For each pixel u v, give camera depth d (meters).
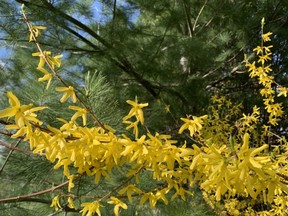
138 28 4.49
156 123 3.07
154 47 4.33
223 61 4.66
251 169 0.83
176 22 4.43
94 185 2.27
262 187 0.85
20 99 2.03
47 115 1.94
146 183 2.00
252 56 4.25
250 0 4.82
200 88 4.35
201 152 0.89
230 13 4.66
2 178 2.30
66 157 0.97
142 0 4.24
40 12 3.62
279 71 5.23
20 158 2.09
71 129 0.91
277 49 5.15
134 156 0.92
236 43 4.85
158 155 0.93
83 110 1.03
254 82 5.20
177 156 0.93
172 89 4.31
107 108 1.95
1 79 3.34
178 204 2.28
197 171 0.99
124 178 2.20
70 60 4.25
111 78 4.07
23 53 3.82
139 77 4.21
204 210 2.61
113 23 4.11
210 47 4.45
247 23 4.61
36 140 0.87
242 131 3.29
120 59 4.05
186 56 4.27
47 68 2.06
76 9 4.22
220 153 0.83
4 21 3.61
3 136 2.01
